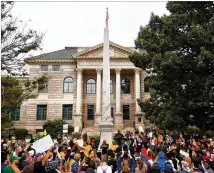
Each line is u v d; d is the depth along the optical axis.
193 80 23.81
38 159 9.69
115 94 55.81
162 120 27.16
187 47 24.89
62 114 55.00
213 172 10.11
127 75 57.62
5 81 18.36
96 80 56.97
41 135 39.28
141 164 9.69
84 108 55.84
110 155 12.55
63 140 20.44
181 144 18.69
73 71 56.41
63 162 9.45
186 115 25.88
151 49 26.47
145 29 27.95
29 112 54.81
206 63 22.20
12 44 17.62
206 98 22.64
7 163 10.17
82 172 8.49
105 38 25.48
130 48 56.12
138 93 53.78
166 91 25.92
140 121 52.94
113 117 54.81
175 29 24.55
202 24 24.55
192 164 10.85
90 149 13.97
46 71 56.28
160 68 24.09
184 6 26.11
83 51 54.09
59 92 55.69
